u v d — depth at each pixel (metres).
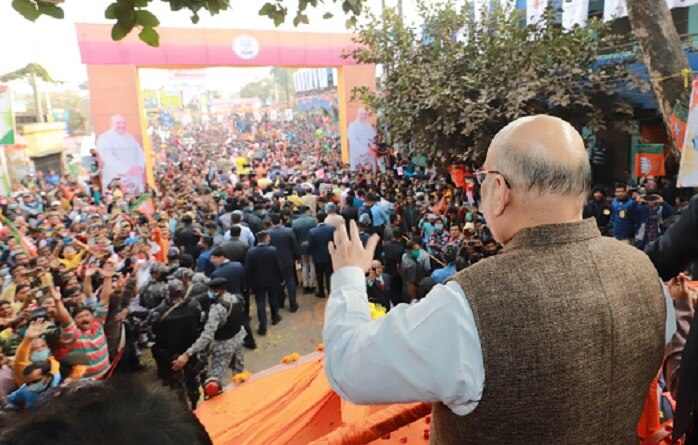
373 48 11.47
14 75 26.62
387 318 1.02
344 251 1.24
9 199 12.36
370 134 16.67
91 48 13.15
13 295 5.86
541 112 8.59
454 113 9.07
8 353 4.36
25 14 1.66
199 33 13.99
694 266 2.41
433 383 0.94
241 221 9.81
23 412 0.58
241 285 6.86
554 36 8.65
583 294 0.98
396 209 9.52
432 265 7.11
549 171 1.00
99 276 6.56
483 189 1.15
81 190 15.30
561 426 0.96
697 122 4.25
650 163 8.41
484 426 0.97
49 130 24.78
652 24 5.96
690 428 1.20
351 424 1.41
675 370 1.44
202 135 56.69
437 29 10.49
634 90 8.28
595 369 0.97
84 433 0.52
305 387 2.30
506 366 0.93
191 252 9.09
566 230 1.04
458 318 0.95
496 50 8.95
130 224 9.60
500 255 1.04
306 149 33.16
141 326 6.19
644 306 1.04
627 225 7.21
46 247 7.88
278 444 1.99
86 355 4.57
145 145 14.21
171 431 0.57
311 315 8.08
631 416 1.07
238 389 2.54
